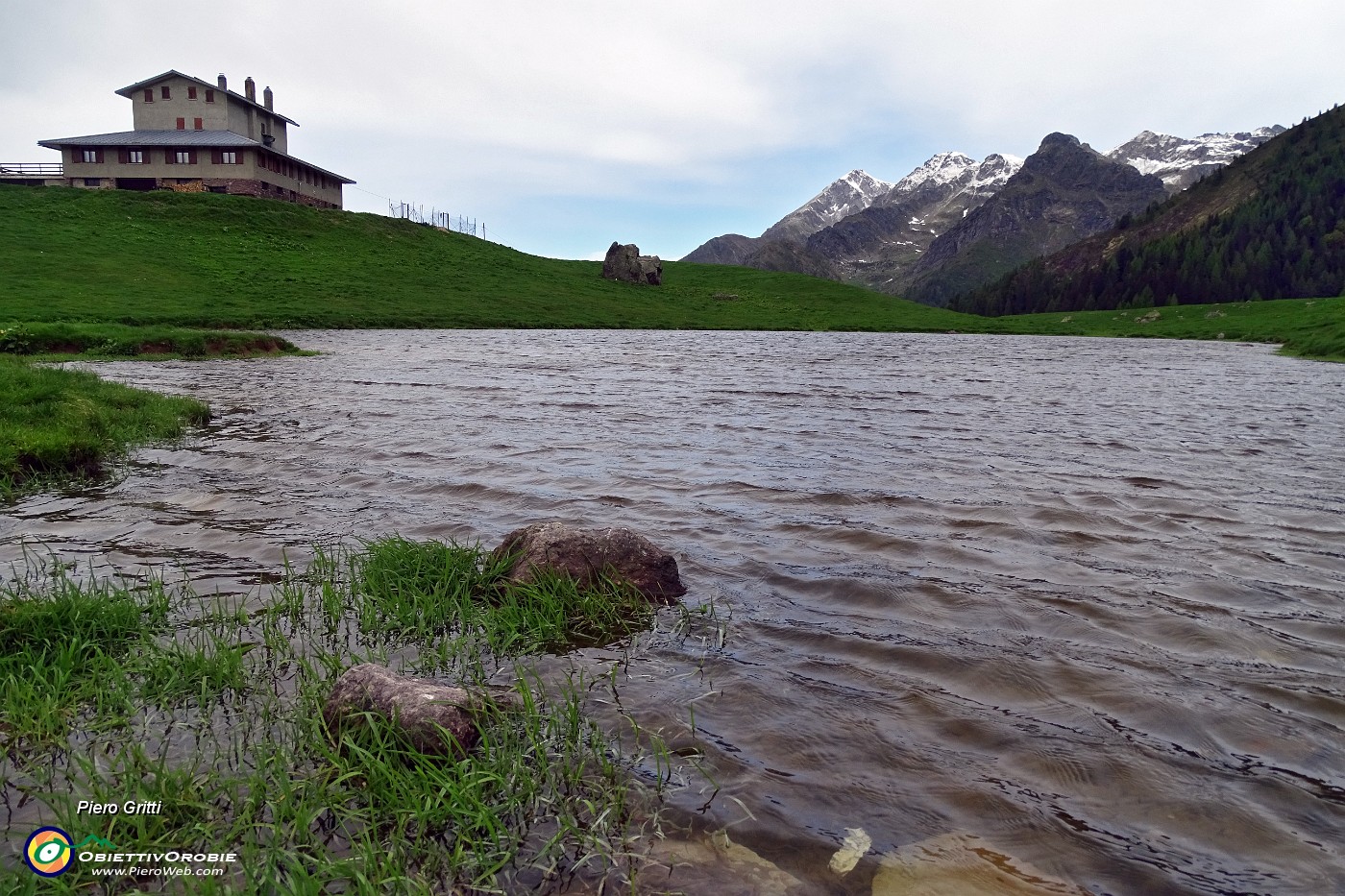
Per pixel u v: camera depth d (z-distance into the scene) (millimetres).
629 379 27016
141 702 5039
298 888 3316
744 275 108750
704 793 4211
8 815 3895
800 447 14477
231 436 15047
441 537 8875
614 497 10680
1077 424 17594
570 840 3824
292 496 10656
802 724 4922
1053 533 9117
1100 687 5430
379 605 6648
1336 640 6211
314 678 5309
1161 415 19109
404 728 4469
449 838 3830
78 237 65312
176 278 59594
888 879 3602
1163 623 6523
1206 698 5270
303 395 21484
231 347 34406
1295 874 3662
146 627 6043
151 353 32344
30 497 10430
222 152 83500
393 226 91562
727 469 12508
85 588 7031
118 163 82500
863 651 6004
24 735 4605
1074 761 4543
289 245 75500
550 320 66312
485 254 92000
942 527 9336
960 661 5820
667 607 6918
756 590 7336
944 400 22016
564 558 7129
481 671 5566
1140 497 10750
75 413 13781
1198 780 4375
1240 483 11656
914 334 73438
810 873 3635
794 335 65750
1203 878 3637
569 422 17188
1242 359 41750
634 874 3600
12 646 5664
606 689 5387
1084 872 3668
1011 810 4105
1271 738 4801
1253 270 180750
